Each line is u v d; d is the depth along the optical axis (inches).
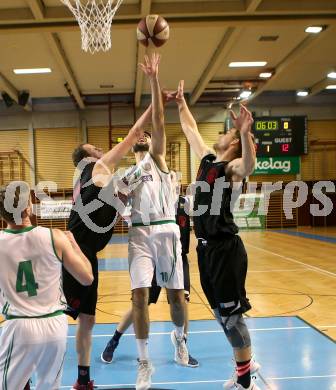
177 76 585.6
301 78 625.0
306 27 427.5
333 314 209.5
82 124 695.7
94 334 190.4
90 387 130.7
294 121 697.0
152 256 141.9
